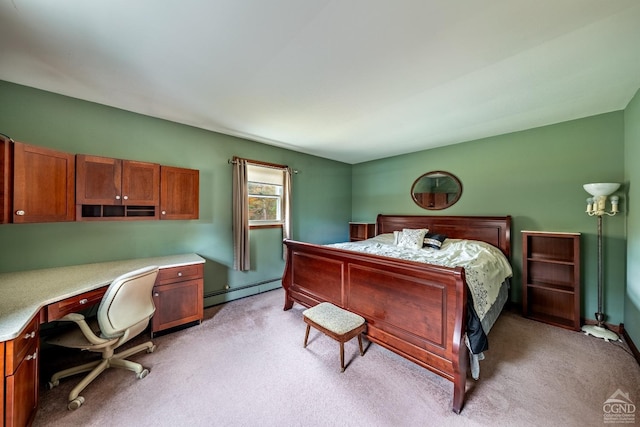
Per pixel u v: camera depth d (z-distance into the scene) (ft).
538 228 10.10
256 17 4.34
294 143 12.57
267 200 13.00
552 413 5.01
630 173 7.76
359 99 7.61
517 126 9.98
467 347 5.55
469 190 12.06
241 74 6.25
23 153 5.76
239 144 11.60
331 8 4.14
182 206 9.13
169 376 6.13
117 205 7.91
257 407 5.17
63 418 4.86
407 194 14.51
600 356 7.01
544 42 4.97
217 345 7.54
